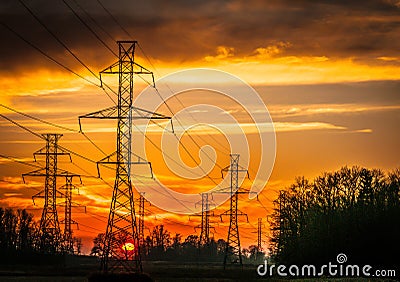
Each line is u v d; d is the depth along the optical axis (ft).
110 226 298.97
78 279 320.29
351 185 467.93
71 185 472.03
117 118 290.35
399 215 393.50
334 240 403.34
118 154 295.28
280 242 471.62
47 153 450.71
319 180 477.77
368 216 405.80
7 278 328.29
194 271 449.06
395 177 460.96
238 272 440.45
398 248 383.24
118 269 299.99
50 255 462.19
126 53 291.17
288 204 497.87
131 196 299.17
